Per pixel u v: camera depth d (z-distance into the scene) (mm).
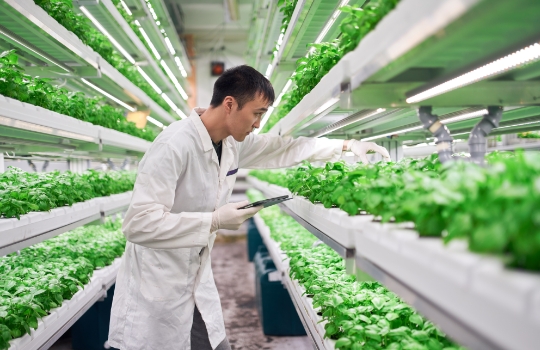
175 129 2189
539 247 689
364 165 2012
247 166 2764
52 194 2756
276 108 5281
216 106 2172
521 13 933
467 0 837
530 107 1980
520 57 1222
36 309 2051
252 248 7492
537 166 842
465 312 773
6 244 1989
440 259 856
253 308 5062
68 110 3195
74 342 3814
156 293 2230
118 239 4086
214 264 7391
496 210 789
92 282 3051
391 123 2932
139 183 2031
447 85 1392
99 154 4582
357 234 1386
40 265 2818
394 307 1698
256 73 2102
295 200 2645
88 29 3846
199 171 2234
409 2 967
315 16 3092
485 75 1371
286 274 3080
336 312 1796
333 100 1747
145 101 5555
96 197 3645
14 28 2650
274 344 4004
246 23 12812
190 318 2342
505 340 668
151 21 5645
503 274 706
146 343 2246
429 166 1663
